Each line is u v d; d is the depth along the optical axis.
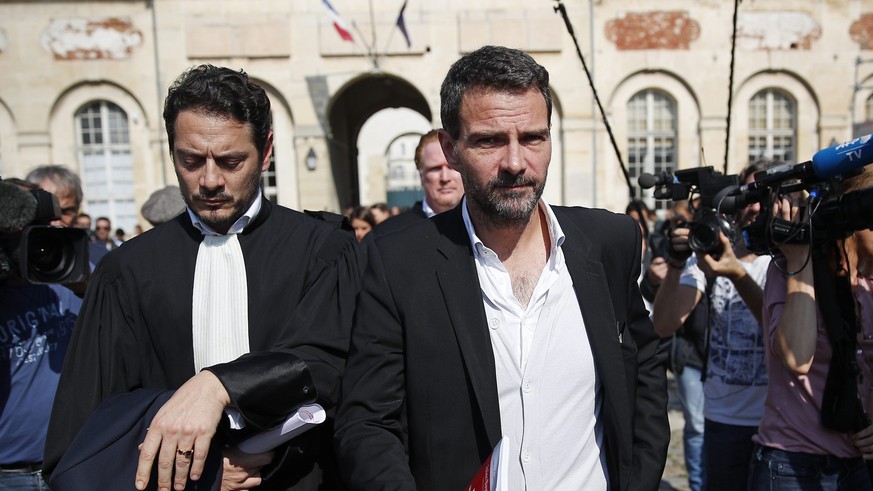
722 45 14.89
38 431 2.48
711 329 3.18
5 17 14.30
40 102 14.42
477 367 1.64
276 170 14.92
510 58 1.62
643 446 1.78
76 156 14.77
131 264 1.90
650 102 15.23
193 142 1.75
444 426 1.65
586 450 1.72
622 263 1.83
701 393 4.02
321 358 1.80
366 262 1.85
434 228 1.82
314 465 1.86
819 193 2.09
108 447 1.54
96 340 1.83
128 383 1.85
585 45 14.73
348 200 18.36
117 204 15.04
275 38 14.56
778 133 15.24
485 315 1.71
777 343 2.19
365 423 1.65
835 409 2.10
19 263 2.13
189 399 1.51
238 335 1.86
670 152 15.29
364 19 14.59
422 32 14.62
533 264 1.79
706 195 2.54
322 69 14.64
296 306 1.90
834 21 14.89
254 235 1.96
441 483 1.65
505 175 1.61
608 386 1.68
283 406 1.60
